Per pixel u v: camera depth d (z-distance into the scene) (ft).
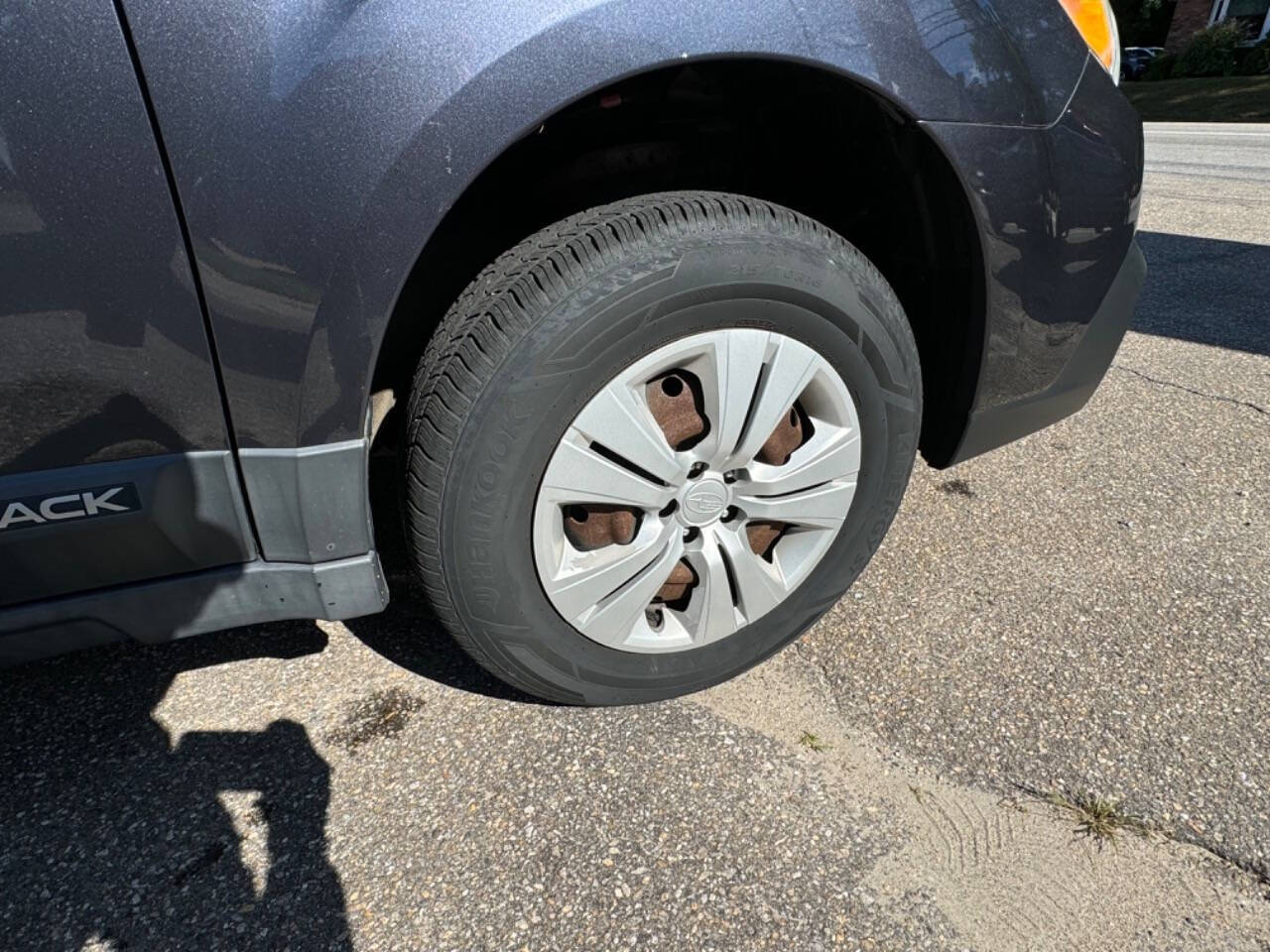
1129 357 10.63
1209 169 26.78
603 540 4.63
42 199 3.21
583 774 4.75
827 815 4.48
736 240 4.09
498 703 5.28
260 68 3.29
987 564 6.51
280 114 3.35
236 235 3.46
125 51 3.15
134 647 5.85
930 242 5.02
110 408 3.66
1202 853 4.25
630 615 4.74
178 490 3.92
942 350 5.38
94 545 3.91
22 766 4.90
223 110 3.30
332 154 3.44
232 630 6.00
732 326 4.22
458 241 5.14
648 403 4.36
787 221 4.29
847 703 5.23
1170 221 18.35
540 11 3.52
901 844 4.32
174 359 3.63
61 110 3.14
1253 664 5.44
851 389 4.69
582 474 4.23
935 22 4.22
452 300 5.25
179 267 3.46
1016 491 7.55
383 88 3.43
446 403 3.97
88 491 3.76
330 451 3.99
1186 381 9.85
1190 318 11.94
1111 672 5.40
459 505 4.09
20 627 3.95
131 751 4.99
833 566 5.29
